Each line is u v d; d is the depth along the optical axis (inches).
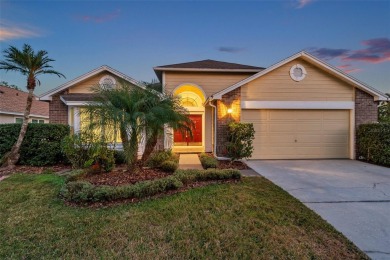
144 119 228.8
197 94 604.4
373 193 224.4
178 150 573.3
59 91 461.4
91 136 276.1
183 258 117.4
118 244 129.7
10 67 343.9
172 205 186.7
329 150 442.6
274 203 193.0
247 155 368.8
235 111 424.2
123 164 345.1
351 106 437.4
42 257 117.7
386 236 140.7
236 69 557.3
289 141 438.3
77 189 197.6
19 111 716.7
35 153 355.9
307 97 434.3
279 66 424.5
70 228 148.7
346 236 140.2
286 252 122.5
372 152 398.6
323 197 212.5
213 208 181.0
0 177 289.4
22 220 160.2
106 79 482.0
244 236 138.9
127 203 192.5
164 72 561.9
